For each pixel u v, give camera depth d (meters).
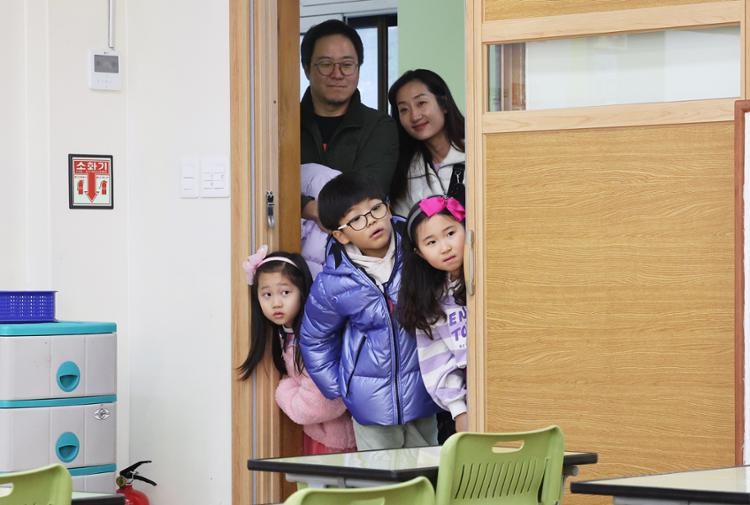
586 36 4.85
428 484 2.62
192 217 5.62
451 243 5.07
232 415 5.49
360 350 5.21
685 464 4.66
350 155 6.49
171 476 5.64
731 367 4.59
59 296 5.59
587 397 4.81
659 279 4.71
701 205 4.64
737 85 4.62
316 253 6.13
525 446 3.09
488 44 5.00
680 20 4.68
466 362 5.08
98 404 4.88
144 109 5.71
